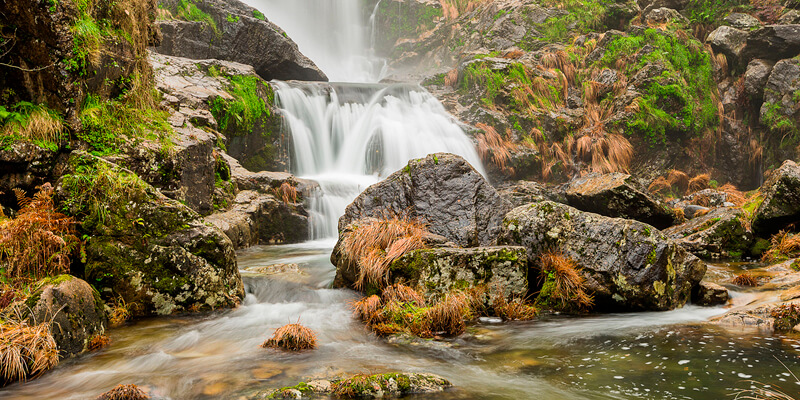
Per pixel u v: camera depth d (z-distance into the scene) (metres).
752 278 7.92
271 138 15.62
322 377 4.62
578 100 20.17
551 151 18.81
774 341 5.39
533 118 19.03
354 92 18.59
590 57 21.08
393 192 8.98
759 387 4.25
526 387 4.43
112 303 6.28
